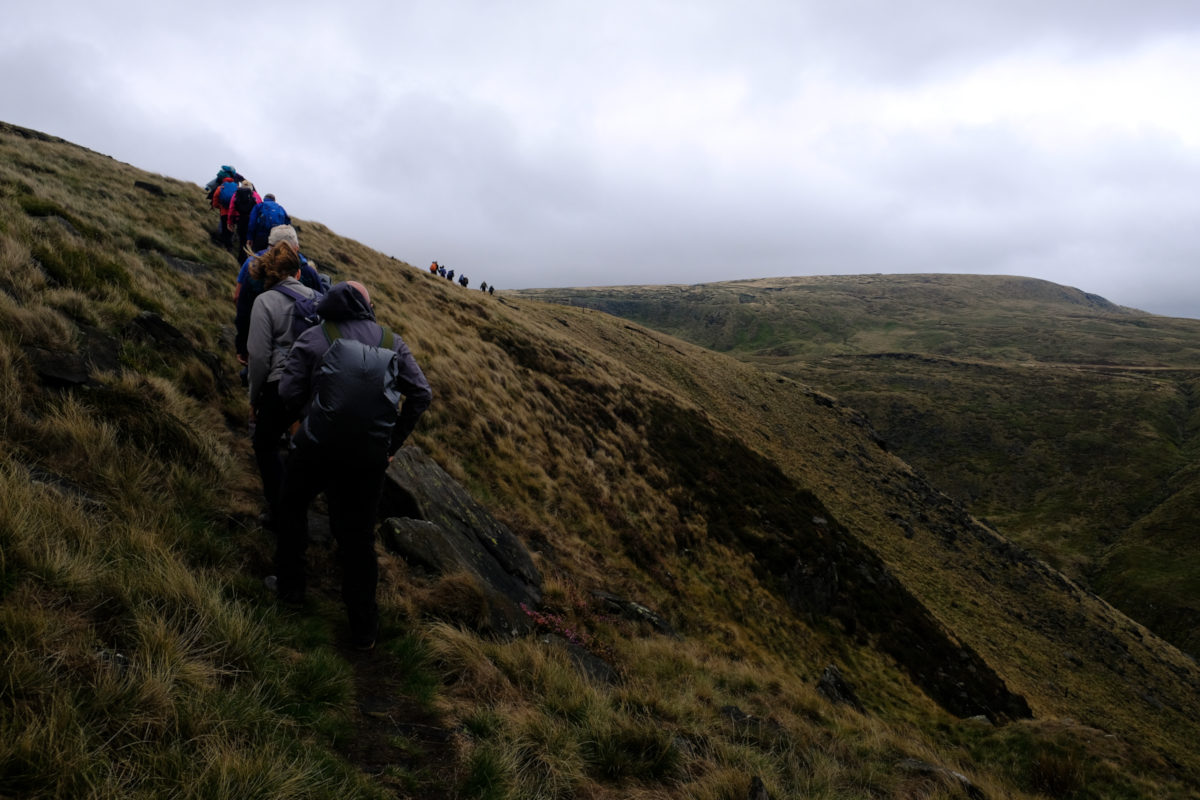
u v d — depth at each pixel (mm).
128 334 6938
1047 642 43969
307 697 3467
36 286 6461
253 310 4570
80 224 9922
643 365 60344
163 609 3312
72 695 2422
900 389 168875
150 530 4098
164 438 5316
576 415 25125
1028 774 13445
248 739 2838
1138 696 42219
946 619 37062
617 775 4270
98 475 4387
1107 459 129000
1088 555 104938
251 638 3477
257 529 5125
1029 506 121625
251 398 4695
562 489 16156
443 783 3326
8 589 2803
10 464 3719
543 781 3758
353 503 4133
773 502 31984
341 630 4535
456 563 6512
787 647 19578
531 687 5016
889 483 59438
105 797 2109
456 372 17469
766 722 7363
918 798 6652
